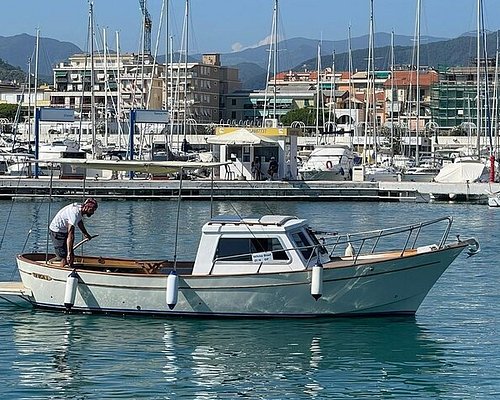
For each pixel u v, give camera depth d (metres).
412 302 31.02
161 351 27.19
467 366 26.05
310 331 29.33
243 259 30.17
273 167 86.88
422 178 97.06
